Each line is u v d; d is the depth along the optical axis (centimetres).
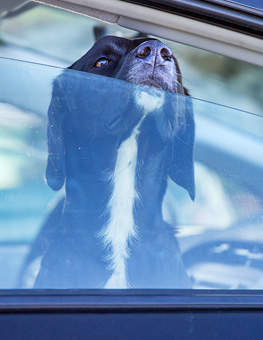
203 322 257
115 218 294
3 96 298
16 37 762
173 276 284
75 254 277
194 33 311
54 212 282
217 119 314
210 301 268
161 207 303
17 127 294
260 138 316
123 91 305
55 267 270
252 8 301
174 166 309
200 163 308
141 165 305
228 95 618
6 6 723
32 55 768
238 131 315
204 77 630
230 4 299
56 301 252
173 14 301
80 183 296
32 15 750
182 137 310
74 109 301
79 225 287
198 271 287
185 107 311
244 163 312
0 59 305
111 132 302
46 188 285
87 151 301
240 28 303
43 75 305
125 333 246
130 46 548
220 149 311
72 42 774
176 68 530
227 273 287
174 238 296
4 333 238
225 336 254
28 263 267
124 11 306
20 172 286
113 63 543
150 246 293
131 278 281
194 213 302
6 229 272
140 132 305
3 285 259
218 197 305
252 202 305
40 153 292
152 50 466
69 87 303
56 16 757
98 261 280
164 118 308
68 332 242
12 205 277
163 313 257
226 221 300
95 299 257
